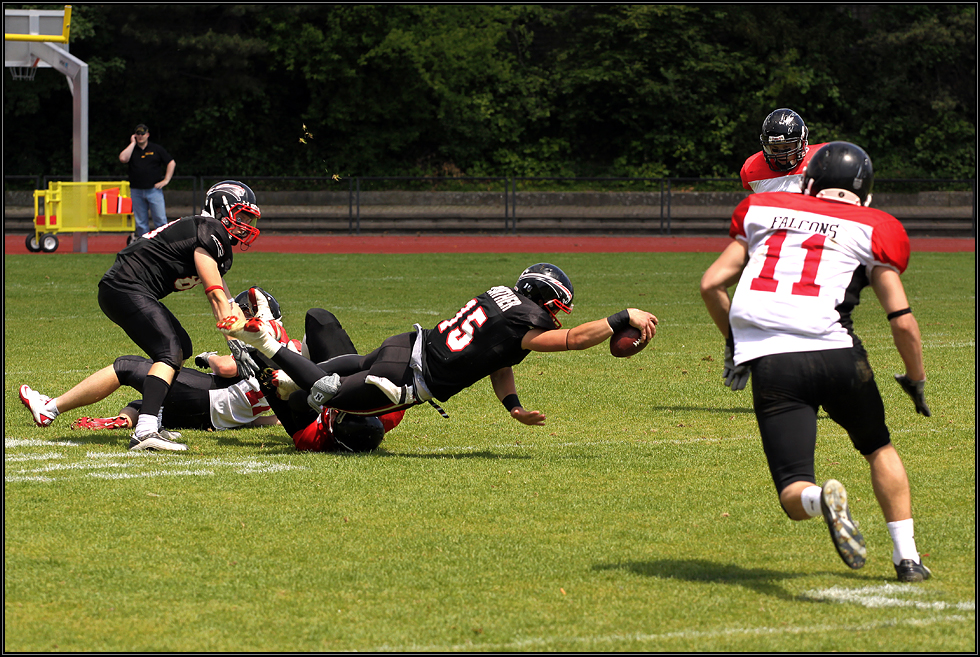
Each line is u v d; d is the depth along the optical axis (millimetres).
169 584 12250
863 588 12203
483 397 24688
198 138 104562
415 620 11219
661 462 18312
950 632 10883
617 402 23984
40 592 11969
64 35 60688
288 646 10531
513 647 10523
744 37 104375
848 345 12148
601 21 104000
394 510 15336
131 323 19562
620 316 17109
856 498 16031
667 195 91500
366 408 18359
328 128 104062
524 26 106625
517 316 17609
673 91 99875
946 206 92625
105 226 66125
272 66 97625
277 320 20516
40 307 40688
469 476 17312
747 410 23047
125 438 20172
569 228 84875
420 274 55281
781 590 12156
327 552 13422
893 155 104062
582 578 12531
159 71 96688
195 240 19578
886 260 12266
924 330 35781
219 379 21188
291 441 20109
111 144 103812
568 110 103688
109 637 10750
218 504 15562
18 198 92375
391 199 92562
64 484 16578
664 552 13539
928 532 14305
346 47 97000
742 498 16047
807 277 12297
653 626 11070
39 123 103438
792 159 24719
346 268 58156
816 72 103625
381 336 34031
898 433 20500
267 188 97250
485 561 13117
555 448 19484
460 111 101625
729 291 50406
